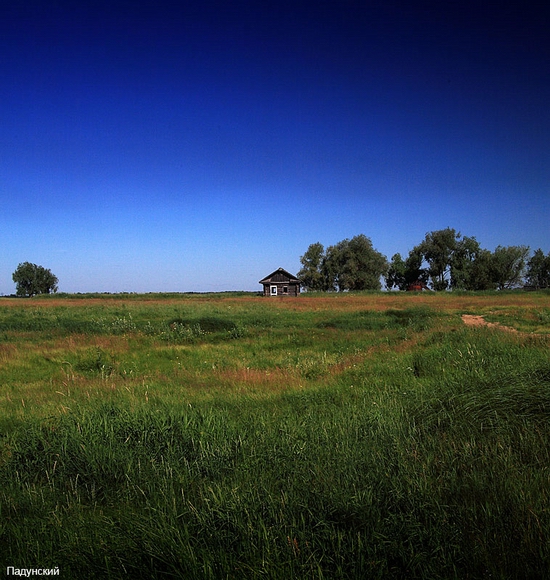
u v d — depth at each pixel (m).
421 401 5.95
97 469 4.21
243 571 2.72
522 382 5.84
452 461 3.99
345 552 2.82
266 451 4.50
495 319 23.62
